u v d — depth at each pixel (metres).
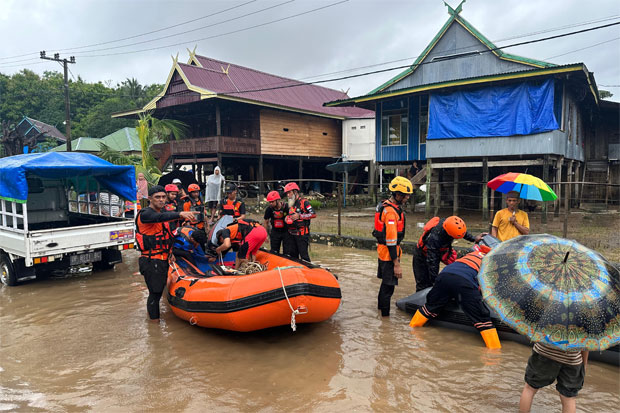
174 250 6.68
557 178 16.25
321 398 3.82
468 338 5.20
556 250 3.12
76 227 7.78
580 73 14.43
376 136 20.84
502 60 16.36
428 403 3.71
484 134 16.20
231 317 4.86
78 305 6.69
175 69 23.14
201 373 4.34
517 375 4.22
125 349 4.98
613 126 24.94
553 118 14.79
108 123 51.91
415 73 18.78
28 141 30.62
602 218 16.28
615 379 4.18
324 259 10.25
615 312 2.79
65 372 4.39
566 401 3.21
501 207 19.47
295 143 26.61
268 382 4.14
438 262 5.84
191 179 11.09
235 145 23.05
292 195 7.24
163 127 20.22
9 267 7.77
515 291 3.00
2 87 59.81
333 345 5.03
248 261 6.02
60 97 59.72
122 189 9.14
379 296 5.91
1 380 4.24
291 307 4.69
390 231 5.46
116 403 3.77
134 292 7.42
